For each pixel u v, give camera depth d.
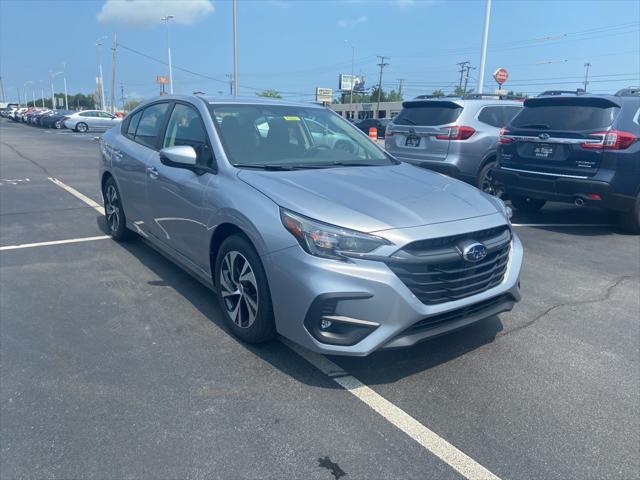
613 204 6.84
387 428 2.78
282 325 3.18
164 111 4.97
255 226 3.24
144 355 3.46
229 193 3.57
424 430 2.77
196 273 4.27
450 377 3.31
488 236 3.36
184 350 3.54
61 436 2.64
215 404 2.94
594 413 2.98
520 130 7.50
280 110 4.59
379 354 3.57
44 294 4.46
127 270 5.08
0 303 4.26
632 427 2.86
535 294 4.85
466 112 8.59
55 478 2.36
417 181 3.83
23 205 8.24
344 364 3.42
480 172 8.83
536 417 2.93
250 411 2.89
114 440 2.62
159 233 4.74
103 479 2.36
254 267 3.32
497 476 2.46
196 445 2.60
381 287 2.90
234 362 3.39
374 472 2.45
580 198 6.92
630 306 4.61
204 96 4.55
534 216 8.48
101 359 3.40
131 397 2.98
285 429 2.74
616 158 6.64
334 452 2.58
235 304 3.69
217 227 3.68
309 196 3.25
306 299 2.97
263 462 2.49
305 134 4.46
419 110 9.17
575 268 5.68
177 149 3.84
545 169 7.23
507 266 3.55
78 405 2.89
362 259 2.92
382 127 31.20
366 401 3.02
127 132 5.64
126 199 5.40
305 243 3.00
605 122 6.70
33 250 5.73
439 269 3.07
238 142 4.03
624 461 2.59
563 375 3.39
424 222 3.10
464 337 3.89
